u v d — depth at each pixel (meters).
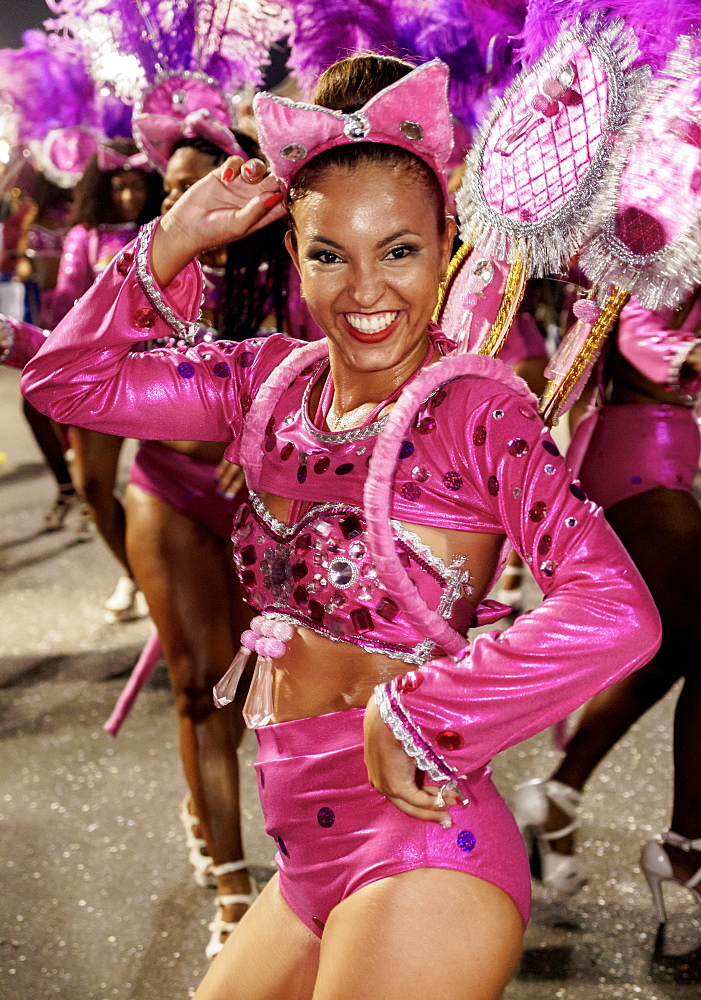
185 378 1.46
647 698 2.55
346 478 1.30
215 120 2.37
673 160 1.27
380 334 1.25
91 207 3.57
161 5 2.38
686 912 2.56
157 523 2.40
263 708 1.39
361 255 1.21
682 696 2.48
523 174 1.37
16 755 3.39
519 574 4.30
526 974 2.34
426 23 2.26
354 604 1.29
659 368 2.30
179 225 1.40
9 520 6.08
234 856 2.41
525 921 1.29
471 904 1.22
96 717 3.64
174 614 2.38
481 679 1.15
